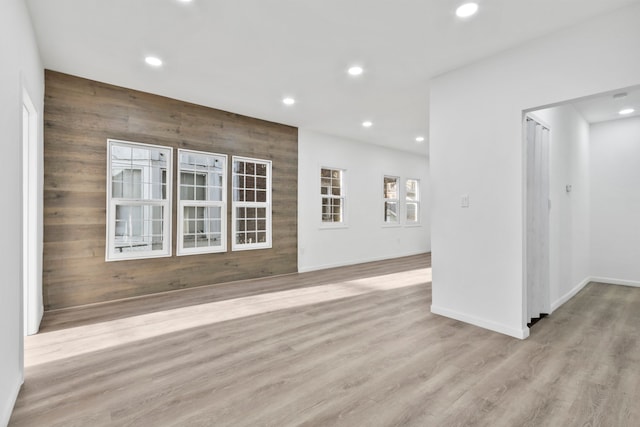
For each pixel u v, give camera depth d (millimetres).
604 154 4938
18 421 1698
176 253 4430
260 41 2857
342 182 6746
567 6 2293
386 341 2734
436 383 2061
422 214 8656
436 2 2297
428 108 4727
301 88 3961
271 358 2424
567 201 4156
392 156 7762
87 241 3746
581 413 1747
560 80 2584
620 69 2305
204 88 3977
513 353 2496
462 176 3230
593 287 4680
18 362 1989
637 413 1745
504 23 2516
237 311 3562
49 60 3256
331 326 3104
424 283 4980
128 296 4043
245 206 5184
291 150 5762
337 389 1995
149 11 2432
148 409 1799
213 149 4758
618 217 4824
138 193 4160
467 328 3037
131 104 4023
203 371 2227
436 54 3025
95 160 3783
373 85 3801
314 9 2398
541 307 3379
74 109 3650
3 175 1679
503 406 1813
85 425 1667
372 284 4906
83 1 2305
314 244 6129
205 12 2443
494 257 2980
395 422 1678
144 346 2641
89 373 2199
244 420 1700
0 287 1604
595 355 2459
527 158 3150
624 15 2289
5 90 1729
